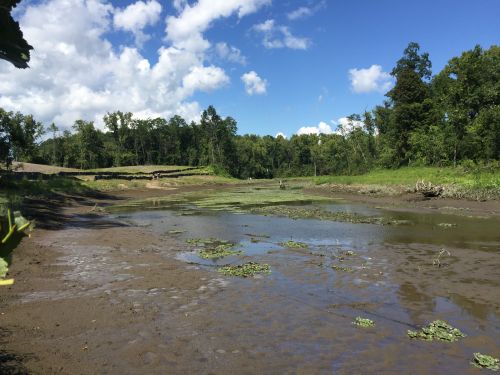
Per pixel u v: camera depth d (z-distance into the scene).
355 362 5.45
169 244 13.94
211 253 12.31
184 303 7.71
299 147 113.81
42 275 9.27
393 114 57.50
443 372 5.20
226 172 91.69
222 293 8.38
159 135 104.56
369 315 7.24
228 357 5.52
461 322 6.93
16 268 9.60
